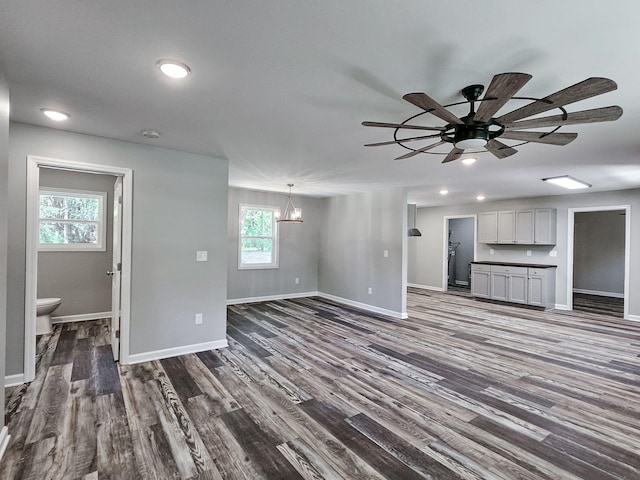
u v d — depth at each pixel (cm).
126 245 347
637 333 498
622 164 402
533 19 142
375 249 644
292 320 555
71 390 290
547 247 697
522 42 159
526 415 262
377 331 495
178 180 376
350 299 696
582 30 149
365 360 376
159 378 318
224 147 355
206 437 227
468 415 262
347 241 709
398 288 594
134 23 149
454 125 202
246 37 159
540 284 665
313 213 782
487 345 435
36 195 302
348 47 166
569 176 481
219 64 184
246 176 511
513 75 140
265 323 533
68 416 249
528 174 467
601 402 285
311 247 782
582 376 339
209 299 401
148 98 230
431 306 688
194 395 286
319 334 475
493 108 172
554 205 684
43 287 508
